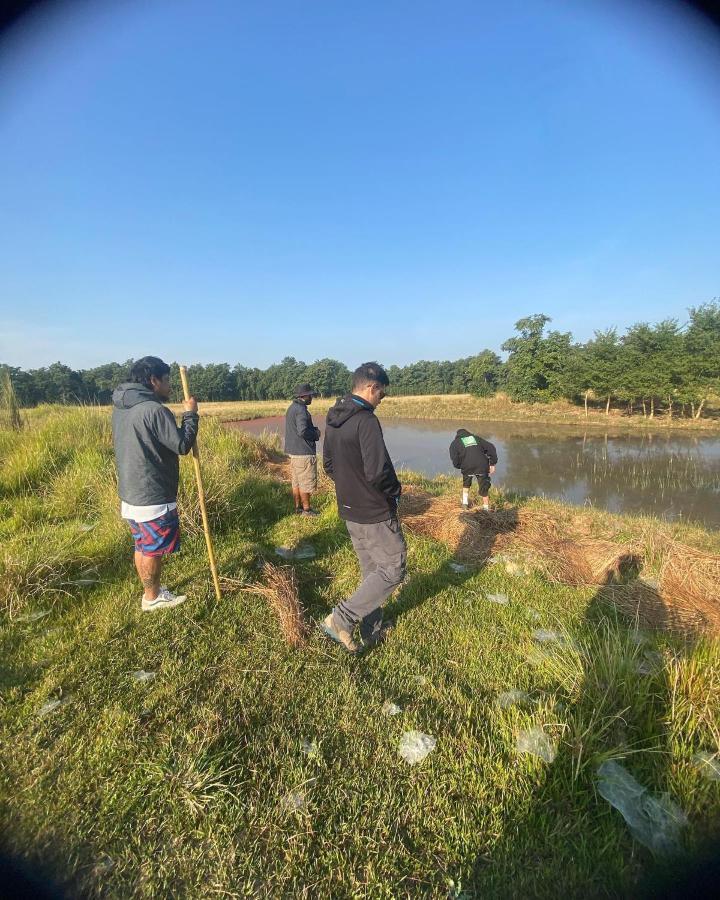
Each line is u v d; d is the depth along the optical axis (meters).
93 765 2.04
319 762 2.09
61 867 1.63
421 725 2.32
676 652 2.75
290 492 7.13
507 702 2.47
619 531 6.27
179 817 1.82
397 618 3.42
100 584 3.75
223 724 2.29
